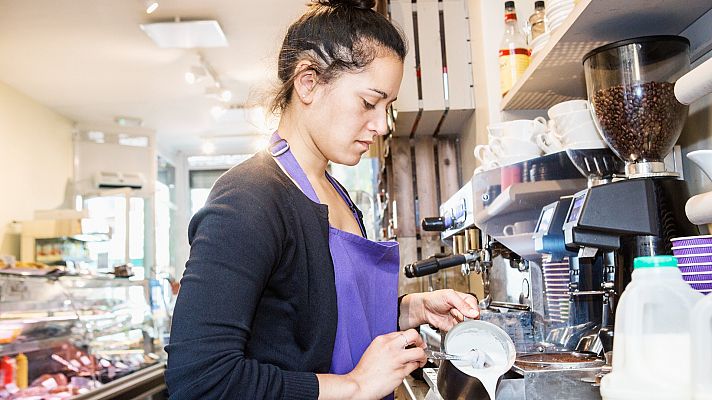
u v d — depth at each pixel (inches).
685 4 51.0
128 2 179.5
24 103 249.6
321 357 39.8
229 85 257.3
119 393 119.9
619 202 44.2
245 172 39.2
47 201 263.0
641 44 49.4
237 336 34.2
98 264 265.6
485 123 96.0
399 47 42.8
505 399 42.4
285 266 38.7
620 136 50.8
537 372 42.5
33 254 231.8
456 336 44.2
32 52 211.8
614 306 46.4
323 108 42.0
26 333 111.7
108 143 292.0
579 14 52.4
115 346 139.0
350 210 52.6
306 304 39.6
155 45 211.9
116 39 205.3
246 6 186.2
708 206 40.3
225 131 322.0
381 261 47.7
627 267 44.5
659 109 49.2
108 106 272.8
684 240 41.3
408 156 131.3
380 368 37.9
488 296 79.5
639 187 44.5
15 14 183.5
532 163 66.1
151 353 156.6
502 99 88.4
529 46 87.0
